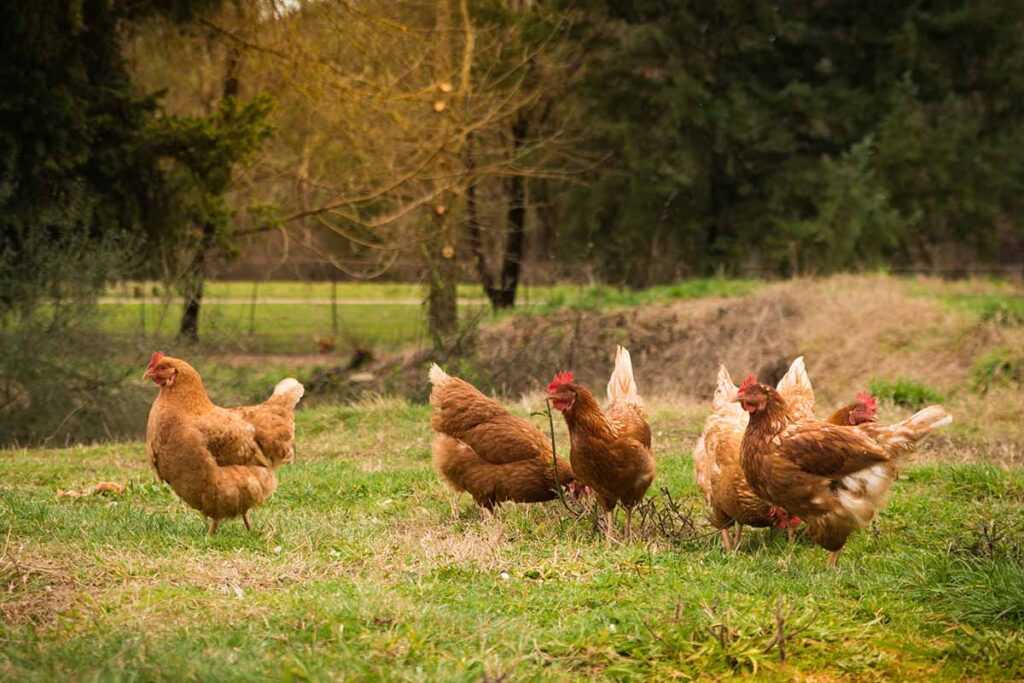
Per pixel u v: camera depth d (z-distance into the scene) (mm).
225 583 6359
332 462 11328
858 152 31906
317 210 22297
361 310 37500
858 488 7180
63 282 15414
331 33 20844
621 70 32719
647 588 6676
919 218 34719
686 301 24938
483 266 27625
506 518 8844
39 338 15109
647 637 5754
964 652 5730
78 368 15547
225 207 19078
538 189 34375
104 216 17188
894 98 33969
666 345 21312
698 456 8648
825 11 35250
